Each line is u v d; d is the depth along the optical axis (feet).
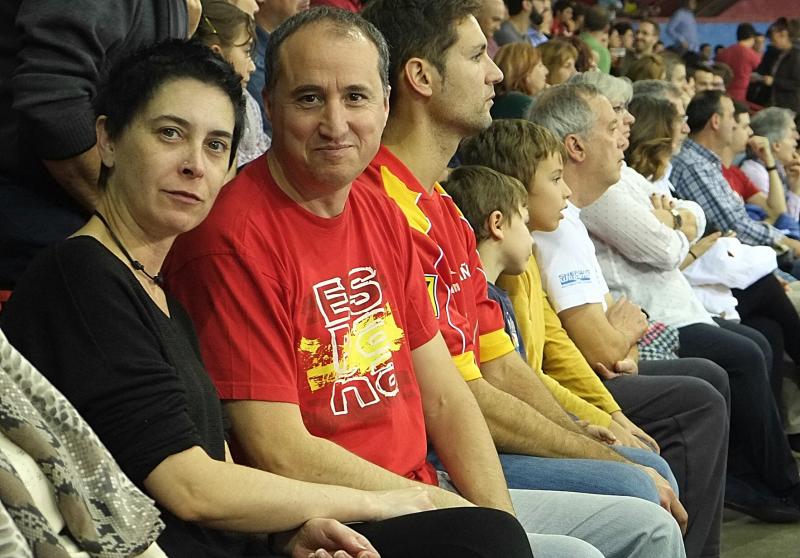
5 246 7.37
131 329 5.78
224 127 6.18
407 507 6.68
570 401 11.05
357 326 7.24
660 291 13.97
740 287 15.92
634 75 20.15
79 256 5.83
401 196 8.82
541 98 12.53
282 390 6.75
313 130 6.98
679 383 11.91
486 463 7.91
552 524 8.34
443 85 8.98
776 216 21.26
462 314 9.10
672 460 11.80
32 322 5.75
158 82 6.05
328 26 7.04
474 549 6.19
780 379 16.58
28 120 7.15
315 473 6.73
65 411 5.22
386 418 7.32
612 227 13.42
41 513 4.70
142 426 5.69
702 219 15.71
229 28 9.81
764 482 14.25
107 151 6.18
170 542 5.89
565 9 27.66
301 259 7.02
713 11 38.52
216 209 6.92
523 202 10.25
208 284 6.76
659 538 8.25
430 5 8.94
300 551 6.32
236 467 6.06
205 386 6.24
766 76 33.32
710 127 18.51
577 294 11.65
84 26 7.19
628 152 15.55
